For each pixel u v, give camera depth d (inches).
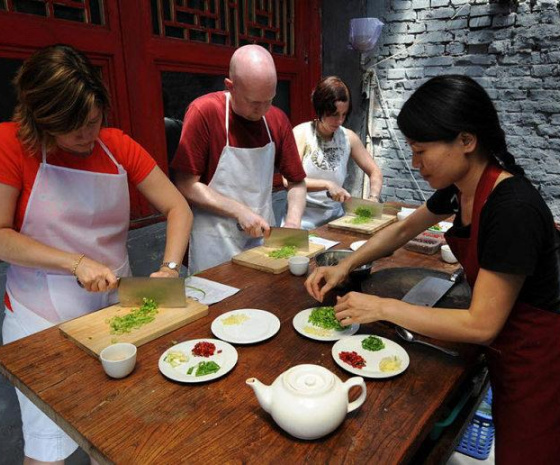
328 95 108.6
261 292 68.8
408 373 47.8
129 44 109.6
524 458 52.6
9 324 66.4
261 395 39.7
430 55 152.2
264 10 143.7
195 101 89.6
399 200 172.7
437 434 55.5
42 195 59.7
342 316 51.7
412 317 47.8
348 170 178.9
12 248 57.6
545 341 49.4
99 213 65.3
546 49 132.5
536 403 50.8
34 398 44.6
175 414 41.4
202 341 53.2
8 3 89.4
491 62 142.3
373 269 78.5
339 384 39.3
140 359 50.8
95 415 41.2
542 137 139.6
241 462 35.7
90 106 51.3
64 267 57.9
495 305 43.9
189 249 100.1
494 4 137.1
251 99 79.8
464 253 52.3
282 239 87.0
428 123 43.3
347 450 37.0
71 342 54.4
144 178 69.6
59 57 50.6
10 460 86.5
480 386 67.5
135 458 36.0
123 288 61.7
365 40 146.2
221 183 93.1
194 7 123.7
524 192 44.1
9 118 94.3
